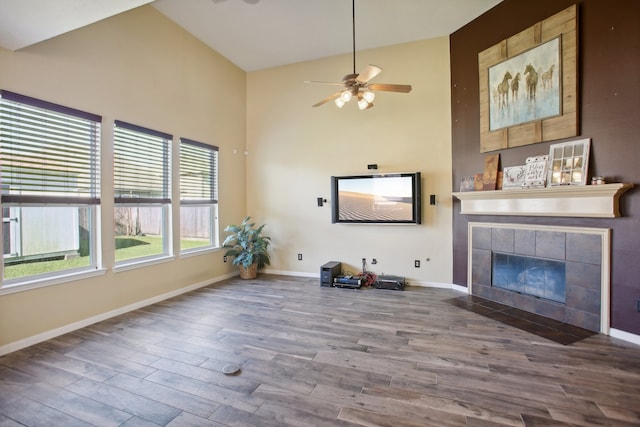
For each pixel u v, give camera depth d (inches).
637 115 108.7
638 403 76.4
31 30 94.4
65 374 91.1
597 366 93.9
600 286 117.7
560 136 127.8
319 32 178.1
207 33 179.8
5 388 84.3
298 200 217.8
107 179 136.4
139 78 150.0
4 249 106.6
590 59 119.5
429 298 164.6
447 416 72.1
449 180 182.9
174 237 171.6
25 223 112.2
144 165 155.3
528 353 102.5
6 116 105.7
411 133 190.1
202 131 190.1
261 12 159.3
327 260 210.8
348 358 100.0
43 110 115.1
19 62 106.8
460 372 91.1
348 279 185.9
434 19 166.4
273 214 224.8
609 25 114.4
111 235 138.1
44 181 115.9
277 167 223.1
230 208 215.8
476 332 119.7
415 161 189.5
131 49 146.0
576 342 110.3
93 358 100.5
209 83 195.3
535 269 141.8
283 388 83.8
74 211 127.1
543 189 129.6
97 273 131.4
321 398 79.4
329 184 209.5
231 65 215.3
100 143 133.1
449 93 182.1
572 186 120.7
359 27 173.0
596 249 118.6
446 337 115.5
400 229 194.4
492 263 160.2
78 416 73.2
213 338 115.5
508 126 147.5
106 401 78.6
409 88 129.4
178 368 94.2
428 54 185.6
